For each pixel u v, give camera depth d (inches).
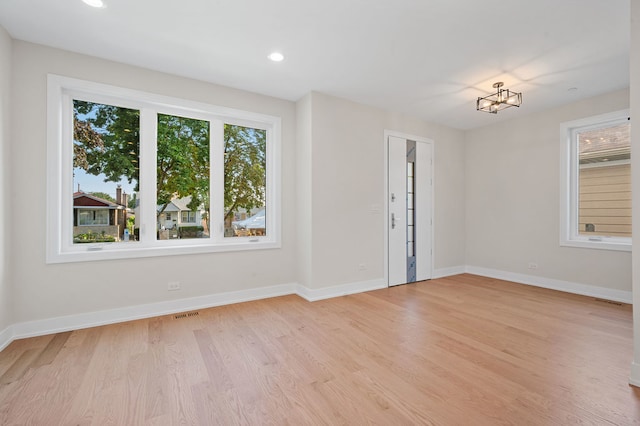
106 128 118.6
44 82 103.6
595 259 151.0
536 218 174.1
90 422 60.8
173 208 132.1
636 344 73.1
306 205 149.2
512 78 130.6
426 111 173.8
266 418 62.2
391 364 84.1
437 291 162.7
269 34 99.0
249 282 145.2
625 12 86.4
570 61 116.0
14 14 87.6
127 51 108.8
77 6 84.7
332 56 113.2
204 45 105.5
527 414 63.0
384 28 95.6
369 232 165.2
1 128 92.7
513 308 133.0
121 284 116.4
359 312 128.0
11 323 98.2
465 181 211.2
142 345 95.6
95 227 116.6
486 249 200.2
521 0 81.9
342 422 61.0
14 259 98.9
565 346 95.0
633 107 72.6
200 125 138.3
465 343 97.6
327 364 84.2
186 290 129.5
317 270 147.1
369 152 165.3
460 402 67.2
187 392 71.1
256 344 96.8
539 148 173.0
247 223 150.9
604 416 62.2
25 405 65.9
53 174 104.6
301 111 153.7
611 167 150.6
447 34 98.7
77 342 97.3
